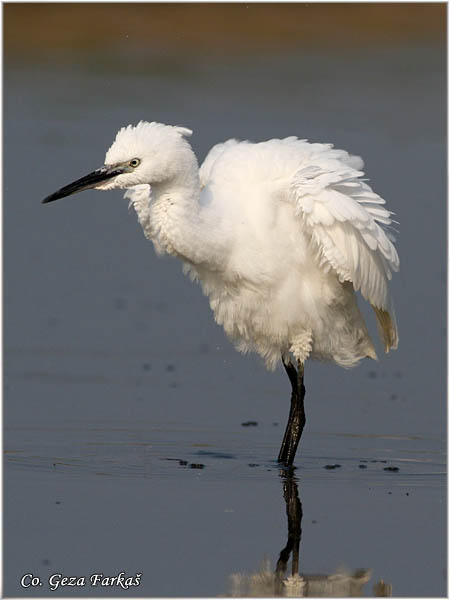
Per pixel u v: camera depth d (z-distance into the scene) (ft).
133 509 34.73
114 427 43.78
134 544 31.81
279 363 44.27
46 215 72.02
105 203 75.10
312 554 31.60
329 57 114.42
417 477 38.83
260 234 39.34
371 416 46.26
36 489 36.50
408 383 50.52
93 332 56.44
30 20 112.47
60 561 31.04
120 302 60.95
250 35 118.62
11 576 30.27
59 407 45.93
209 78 105.81
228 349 54.90
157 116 90.17
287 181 39.50
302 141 42.19
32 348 53.98
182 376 50.78
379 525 33.83
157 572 30.25
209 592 29.14
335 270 39.24
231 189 39.86
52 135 85.25
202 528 33.37
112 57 111.55
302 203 38.32
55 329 56.54
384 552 31.73
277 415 46.21
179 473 38.63
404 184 75.97
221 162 40.83
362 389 49.90
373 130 89.45
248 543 32.09
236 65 111.04
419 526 33.76
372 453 41.78
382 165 79.87
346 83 105.40
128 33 114.42
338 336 42.04
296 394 41.45
